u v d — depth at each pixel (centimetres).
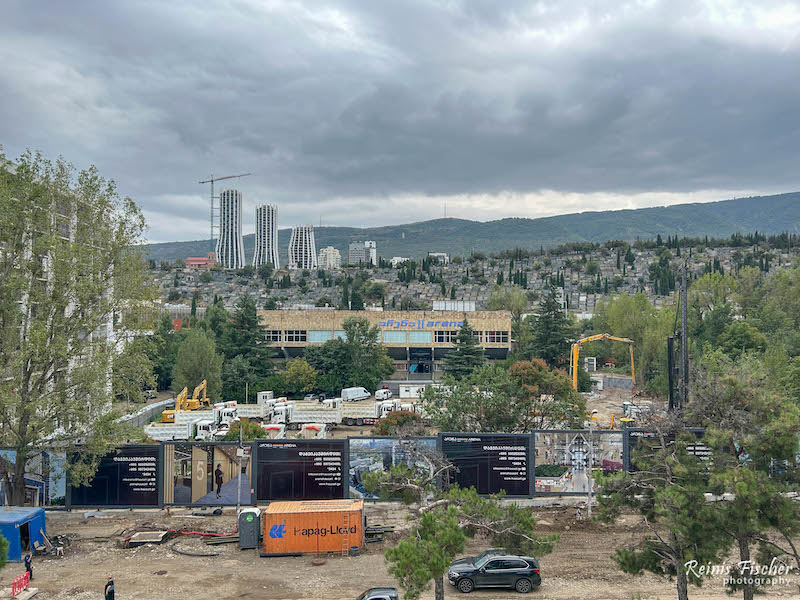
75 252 3922
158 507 3978
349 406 9100
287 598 2806
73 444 3941
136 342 4288
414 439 4066
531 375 7238
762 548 2327
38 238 3912
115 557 3325
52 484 4222
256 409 8869
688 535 2181
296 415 8931
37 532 3400
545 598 2812
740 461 2417
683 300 5147
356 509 3394
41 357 3784
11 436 3962
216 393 10362
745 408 2497
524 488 4038
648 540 2452
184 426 7612
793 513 2091
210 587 2930
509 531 2422
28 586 2906
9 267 3900
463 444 4053
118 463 3988
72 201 4103
